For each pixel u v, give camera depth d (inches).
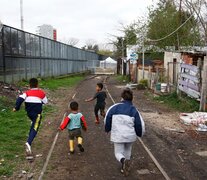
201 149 348.2
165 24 1328.7
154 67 1109.1
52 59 1533.0
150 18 1429.6
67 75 1851.6
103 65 3361.2
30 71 1133.1
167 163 299.4
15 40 946.7
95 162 300.0
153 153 330.6
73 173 272.1
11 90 722.2
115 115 255.1
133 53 1346.0
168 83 810.8
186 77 663.8
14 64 933.8
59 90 1031.6
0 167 279.4
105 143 368.2
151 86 1008.2
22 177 262.7
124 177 262.4
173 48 1268.5
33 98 323.6
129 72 1649.9
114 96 872.9
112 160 305.7
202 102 546.9
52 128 446.9
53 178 260.8
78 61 2379.4
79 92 986.7
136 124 251.8
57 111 598.2
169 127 459.5
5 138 370.3
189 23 1194.0
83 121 328.8
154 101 759.1
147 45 1397.6
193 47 1091.3
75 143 366.0
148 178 260.5
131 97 262.1
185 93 702.5
